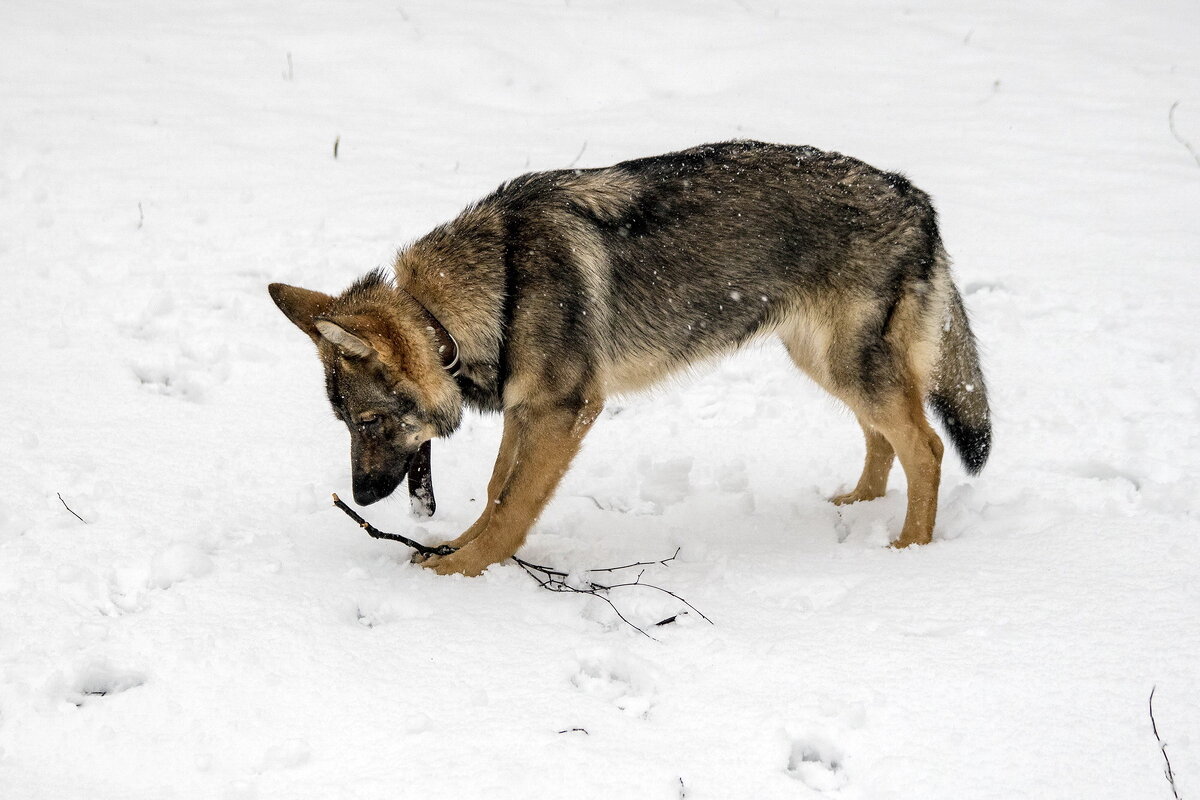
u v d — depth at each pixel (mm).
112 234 6895
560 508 4770
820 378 4695
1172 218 7496
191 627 3512
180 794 2863
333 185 7887
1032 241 7207
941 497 4883
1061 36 11516
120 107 8945
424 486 4379
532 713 3170
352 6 11633
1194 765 2922
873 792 2904
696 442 5328
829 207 4434
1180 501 4453
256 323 6066
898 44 11266
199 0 11734
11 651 3377
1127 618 3559
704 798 2869
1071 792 2854
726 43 11211
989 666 3348
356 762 2961
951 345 4652
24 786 2885
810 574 4102
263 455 4875
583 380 4242
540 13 11633
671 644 3590
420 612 3770
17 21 10461
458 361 4188
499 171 8266
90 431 4887
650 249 4340
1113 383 5551
